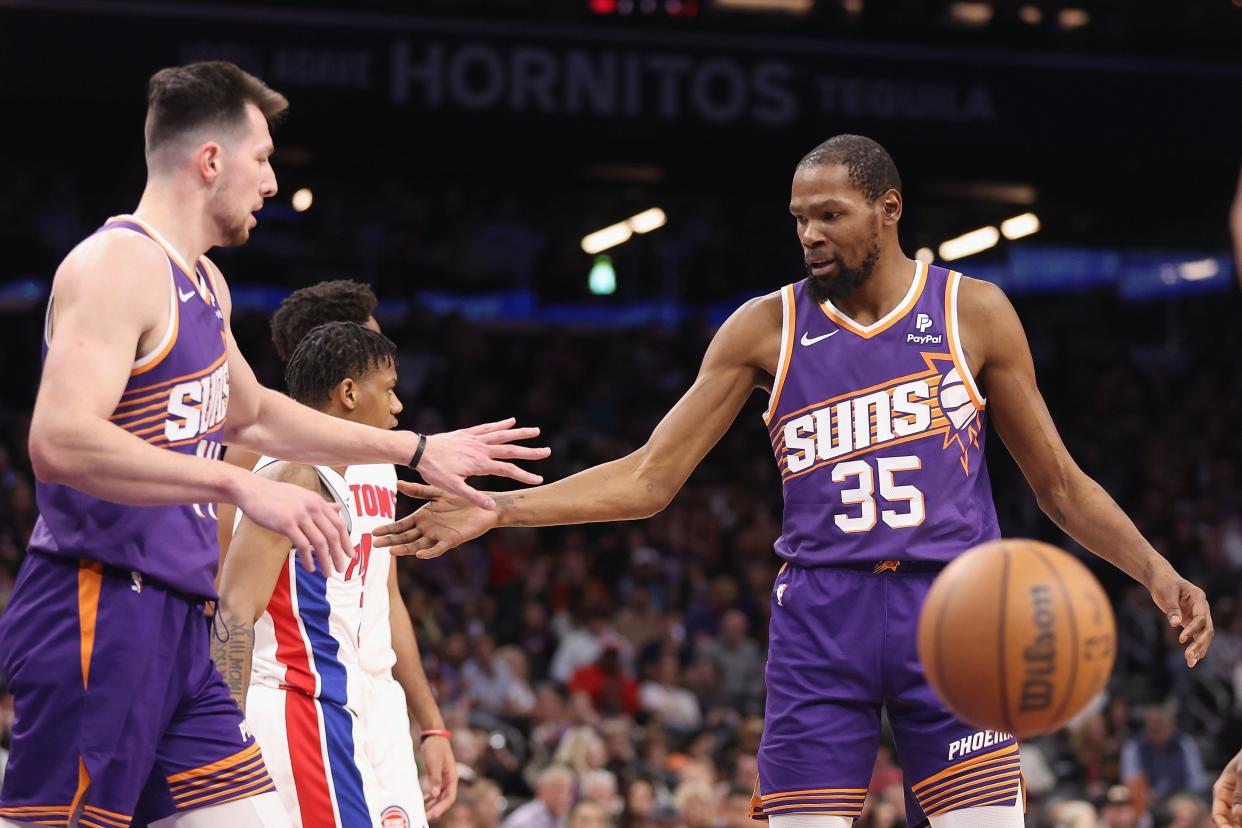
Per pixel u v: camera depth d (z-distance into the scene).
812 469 9.21
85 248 7.66
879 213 9.09
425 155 39.88
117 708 7.67
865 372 9.15
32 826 7.71
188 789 8.04
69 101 34.69
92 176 47.22
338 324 10.40
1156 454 46.69
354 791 9.91
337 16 36.28
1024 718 7.63
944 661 7.67
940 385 9.09
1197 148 40.47
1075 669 7.56
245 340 43.81
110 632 7.70
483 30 37.12
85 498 7.71
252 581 9.57
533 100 37.28
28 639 7.75
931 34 39.28
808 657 9.15
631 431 44.69
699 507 40.78
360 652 10.27
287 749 9.69
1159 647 36.38
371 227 49.38
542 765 25.72
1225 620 35.62
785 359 9.34
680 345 49.31
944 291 9.23
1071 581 7.67
